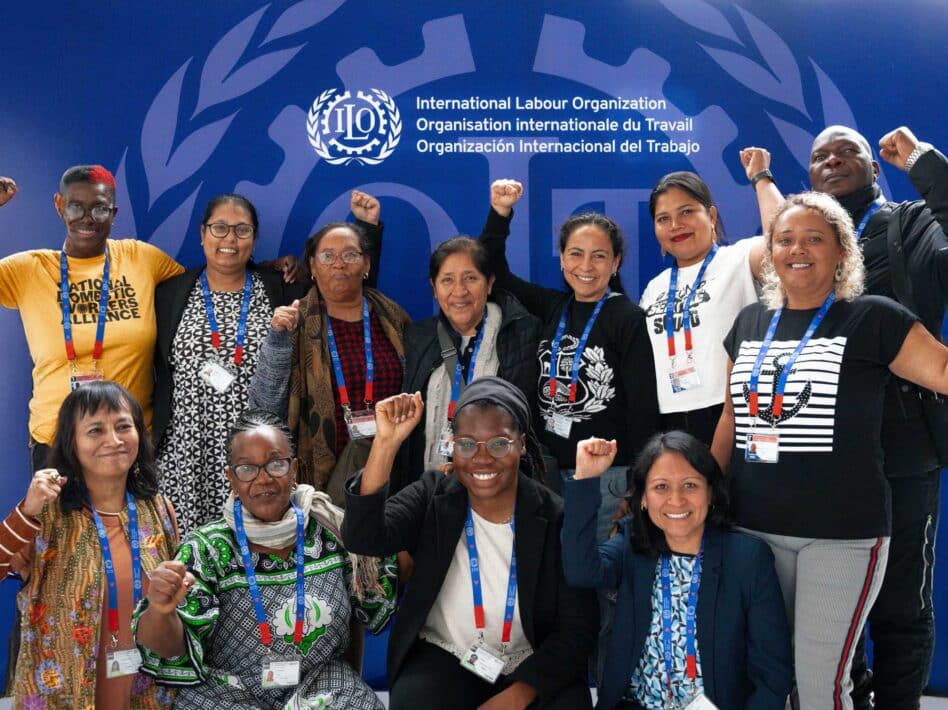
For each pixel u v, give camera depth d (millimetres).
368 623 2928
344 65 4070
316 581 2816
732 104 4121
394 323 3695
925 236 3150
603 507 3328
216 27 4027
